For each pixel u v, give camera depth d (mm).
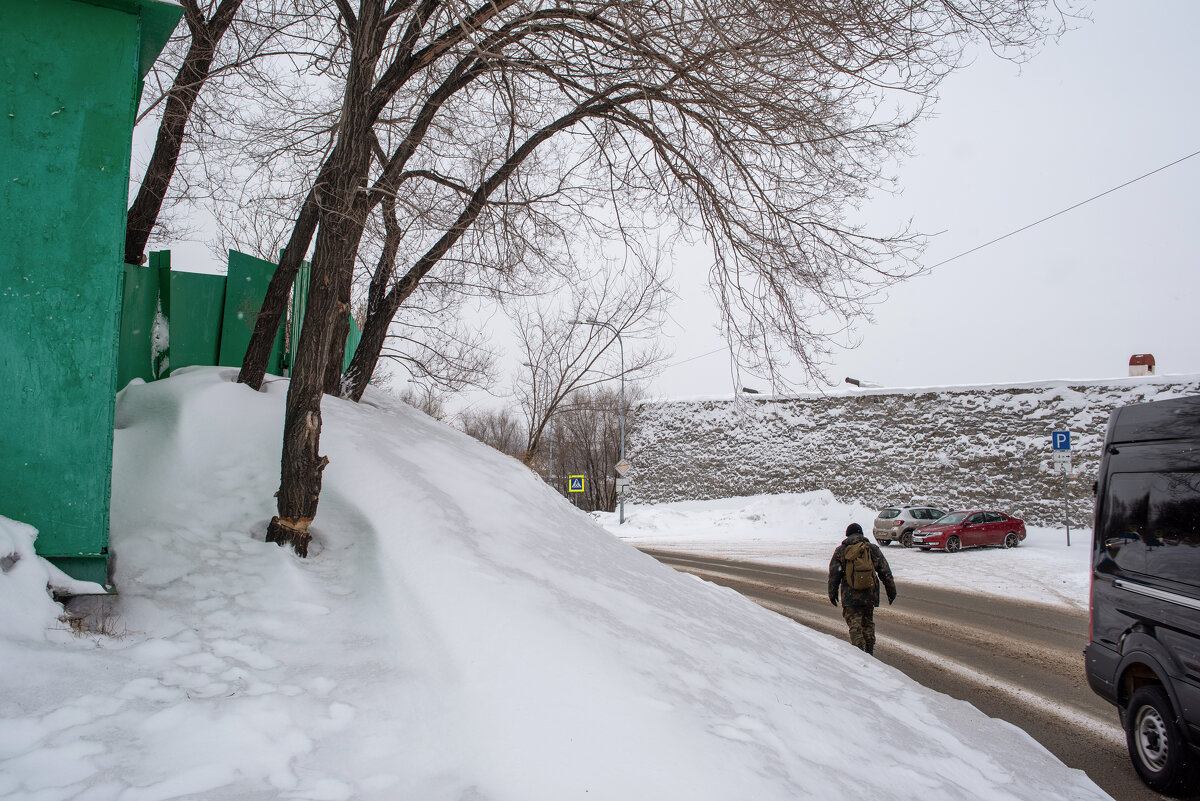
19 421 3670
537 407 12930
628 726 3098
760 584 14312
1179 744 4719
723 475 33375
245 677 3244
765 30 6062
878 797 3330
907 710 5262
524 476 8250
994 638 9656
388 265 8164
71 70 3859
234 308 7172
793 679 4898
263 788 2539
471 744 2902
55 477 3715
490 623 3660
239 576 4094
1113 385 24016
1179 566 4953
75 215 3832
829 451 30297
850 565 7594
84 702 2832
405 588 4020
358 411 6961
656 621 4859
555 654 3514
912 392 28328
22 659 2945
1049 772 4598
